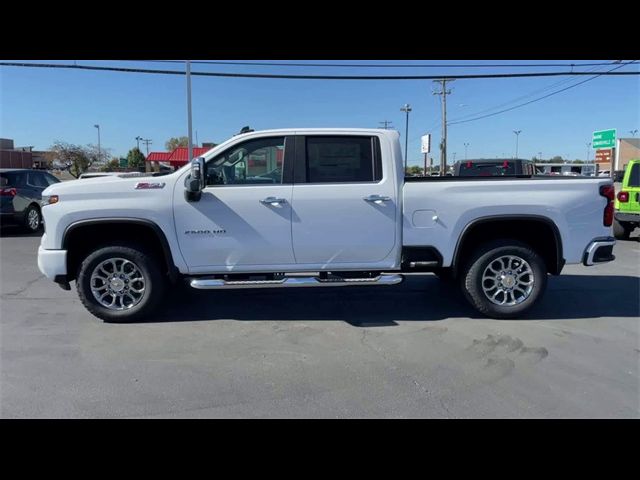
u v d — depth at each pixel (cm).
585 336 479
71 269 514
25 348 445
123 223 496
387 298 620
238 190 499
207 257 505
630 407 335
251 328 502
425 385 369
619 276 757
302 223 502
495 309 526
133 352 435
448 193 511
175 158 3578
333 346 451
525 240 551
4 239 1181
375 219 507
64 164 5094
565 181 516
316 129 512
